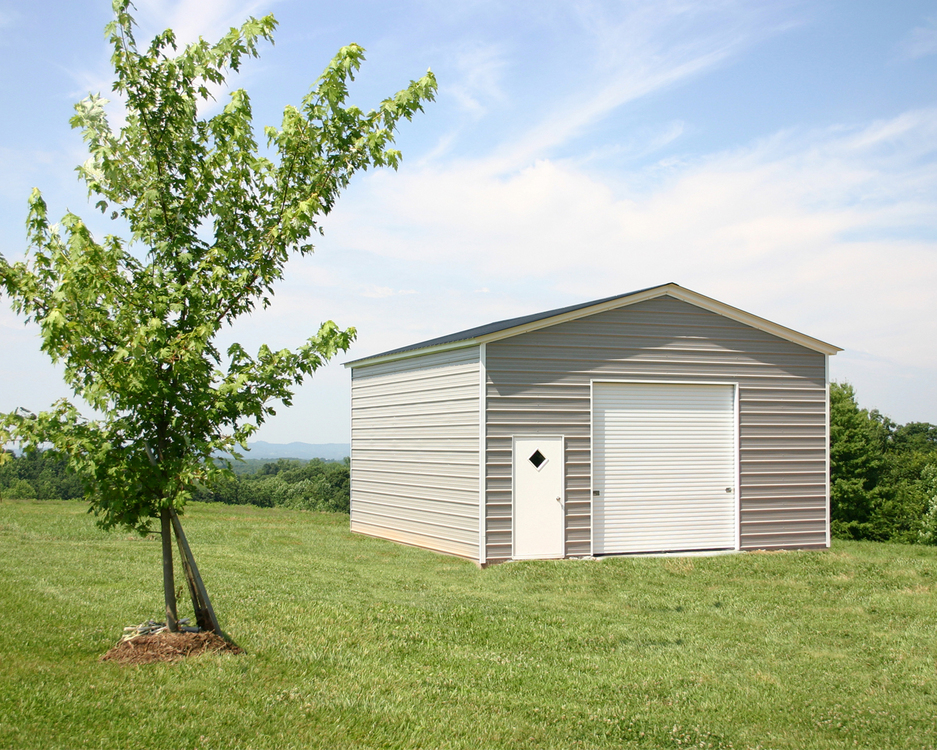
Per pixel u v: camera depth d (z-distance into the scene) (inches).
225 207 280.7
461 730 229.1
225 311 281.7
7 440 244.4
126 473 254.8
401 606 395.2
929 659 327.3
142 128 274.7
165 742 199.3
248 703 231.5
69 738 196.1
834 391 1590.8
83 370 257.1
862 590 476.7
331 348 275.1
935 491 1510.8
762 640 362.3
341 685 259.8
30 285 246.2
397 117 302.4
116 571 450.0
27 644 276.8
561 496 571.2
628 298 596.1
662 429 608.7
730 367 627.5
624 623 387.2
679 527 607.8
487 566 546.0
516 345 568.1
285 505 2819.9
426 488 634.2
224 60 285.4
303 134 288.4
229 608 362.9
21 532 611.8
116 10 263.4
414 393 660.1
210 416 264.1
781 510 636.7
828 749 229.8
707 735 237.5
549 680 288.4
